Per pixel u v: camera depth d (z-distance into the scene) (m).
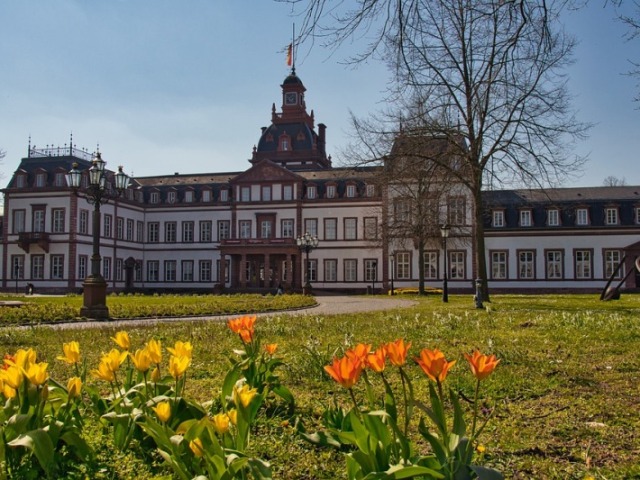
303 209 63.81
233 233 65.31
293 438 4.78
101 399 4.79
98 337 13.02
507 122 26.50
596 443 4.74
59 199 58.38
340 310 25.84
